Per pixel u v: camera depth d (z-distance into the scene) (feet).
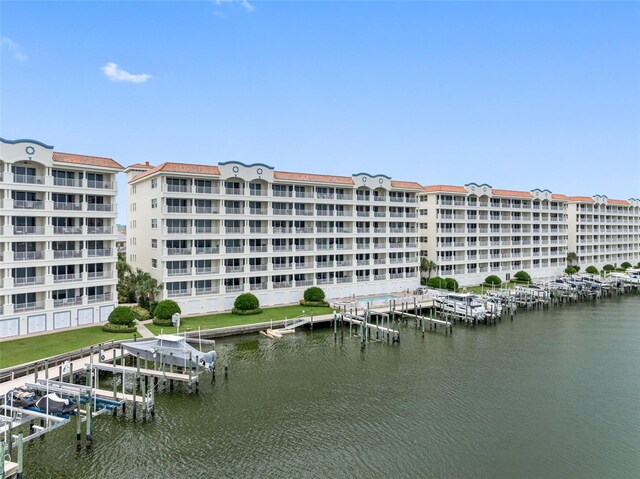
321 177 234.38
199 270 201.05
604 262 405.39
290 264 225.56
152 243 203.10
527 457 92.63
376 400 119.85
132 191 229.45
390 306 223.30
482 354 162.09
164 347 135.33
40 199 162.09
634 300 284.82
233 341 171.63
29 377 118.21
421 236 297.33
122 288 204.33
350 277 246.88
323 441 98.12
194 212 198.29
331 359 153.89
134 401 105.09
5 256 150.41
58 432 99.55
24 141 153.58
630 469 88.48
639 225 436.35
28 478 83.56
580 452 94.63
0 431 87.20
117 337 153.48
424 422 107.55
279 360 151.33
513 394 124.98
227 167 204.54
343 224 247.29
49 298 160.35
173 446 95.14
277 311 207.82
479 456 92.84
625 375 140.77
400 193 265.54
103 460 89.51
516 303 255.09
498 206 318.65
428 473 86.79
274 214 221.46
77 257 167.32
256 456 92.07
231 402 116.88
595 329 202.90
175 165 193.98
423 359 155.63
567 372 143.43
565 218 364.17
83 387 108.47
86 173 171.83
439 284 265.75
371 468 88.22
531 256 338.13
